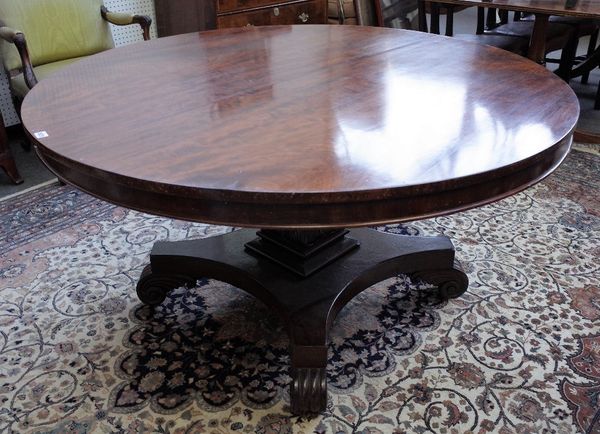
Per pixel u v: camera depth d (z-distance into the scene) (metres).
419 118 1.07
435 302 1.59
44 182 2.35
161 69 1.43
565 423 1.21
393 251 1.52
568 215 2.01
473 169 0.86
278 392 1.30
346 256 1.50
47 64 2.41
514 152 0.92
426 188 0.83
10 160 2.28
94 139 1.01
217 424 1.22
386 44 1.63
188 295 1.64
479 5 2.48
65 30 2.44
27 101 1.22
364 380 1.33
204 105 1.17
